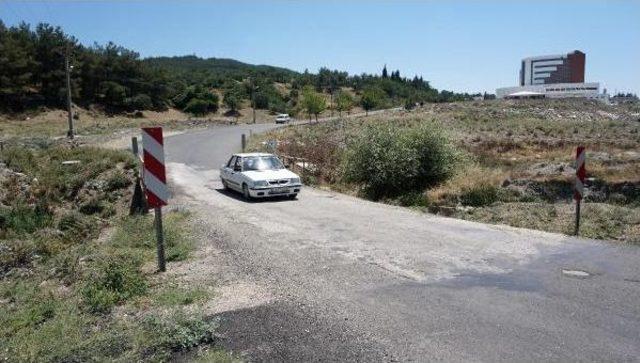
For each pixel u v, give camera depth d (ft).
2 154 63.93
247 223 38.37
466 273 24.47
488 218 41.09
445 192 52.44
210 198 54.08
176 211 44.29
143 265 26.96
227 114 333.42
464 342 16.75
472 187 52.95
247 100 363.97
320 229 35.73
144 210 46.06
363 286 22.70
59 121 218.79
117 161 64.08
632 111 354.54
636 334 17.19
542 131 172.65
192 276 24.76
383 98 423.64
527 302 20.33
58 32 257.14
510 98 424.46
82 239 41.63
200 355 16.03
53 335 18.61
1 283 29.73
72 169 59.62
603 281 22.84
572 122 225.15
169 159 98.94
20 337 19.03
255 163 56.24
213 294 21.83
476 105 334.24
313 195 55.98
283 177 52.34
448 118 240.12
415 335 17.34
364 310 19.70
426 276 24.09
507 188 55.01
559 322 18.28
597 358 15.53
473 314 19.16
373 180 57.67
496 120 239.30
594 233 34.17
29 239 42.22
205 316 19.22
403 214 41.91
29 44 241.76
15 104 227.81
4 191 53.57
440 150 57.62
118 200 52.37
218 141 141.38
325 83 476.95
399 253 28.48
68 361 16.12
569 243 30.19
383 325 18.21
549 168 66.64
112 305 21.21
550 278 23.41
